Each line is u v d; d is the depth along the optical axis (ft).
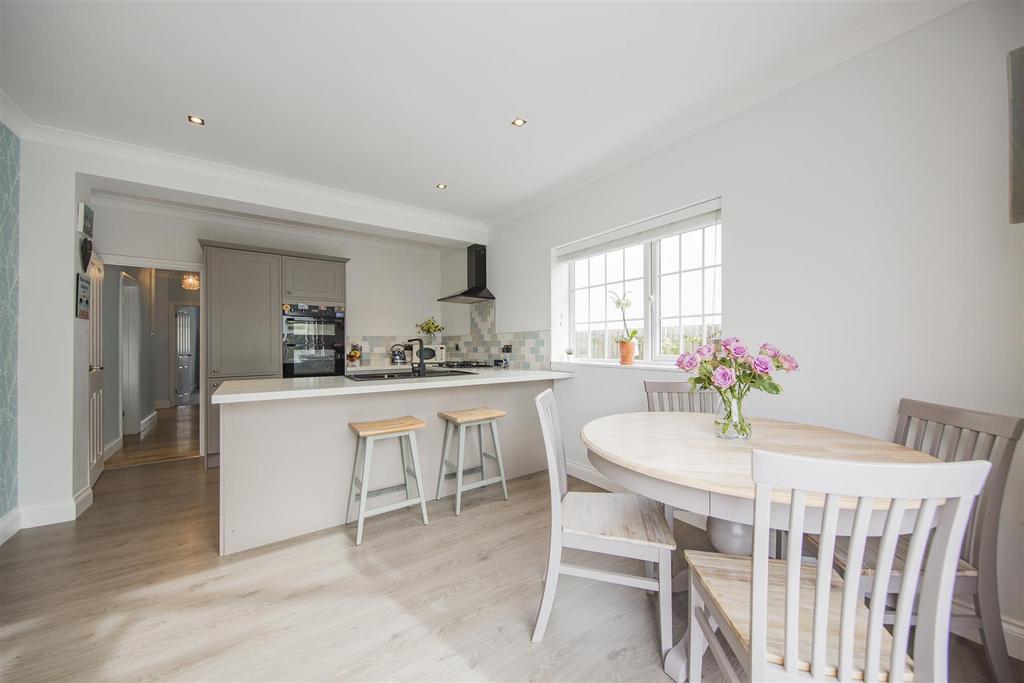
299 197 10.75
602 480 9.87
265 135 8.04
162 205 11.68
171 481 10.36
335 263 13.91
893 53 5.26
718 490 3.46
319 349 13.51
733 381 4.71
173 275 22.13
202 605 5.36
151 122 7.52
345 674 4.25
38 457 7.70
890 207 5.30
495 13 5.03
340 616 5.16
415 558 6.59
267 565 6.36
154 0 4.77
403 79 6.34
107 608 5.27
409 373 12.86
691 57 5.90
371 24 5.20
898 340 5.23
